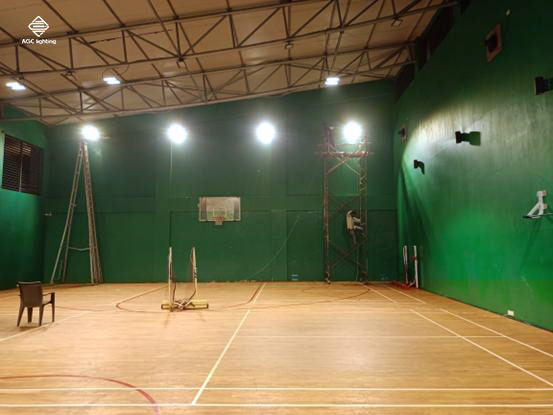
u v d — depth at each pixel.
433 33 11.19
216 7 8.62
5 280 12.76
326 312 8.10
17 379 4.15
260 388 3.86
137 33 9.27
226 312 8.18
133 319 7.47
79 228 14.82
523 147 6.70
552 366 4.52
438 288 10.62
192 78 12.17
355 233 14.52
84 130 14.74
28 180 13.95
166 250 14.70
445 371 4.36
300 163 14.92
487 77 7.88
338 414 3.26
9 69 10.12
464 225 8.98
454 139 9.44
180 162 14.99
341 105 14.96
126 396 3.66
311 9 9.34
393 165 14.71
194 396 3.66
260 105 15.05
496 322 6.95
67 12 8.20
